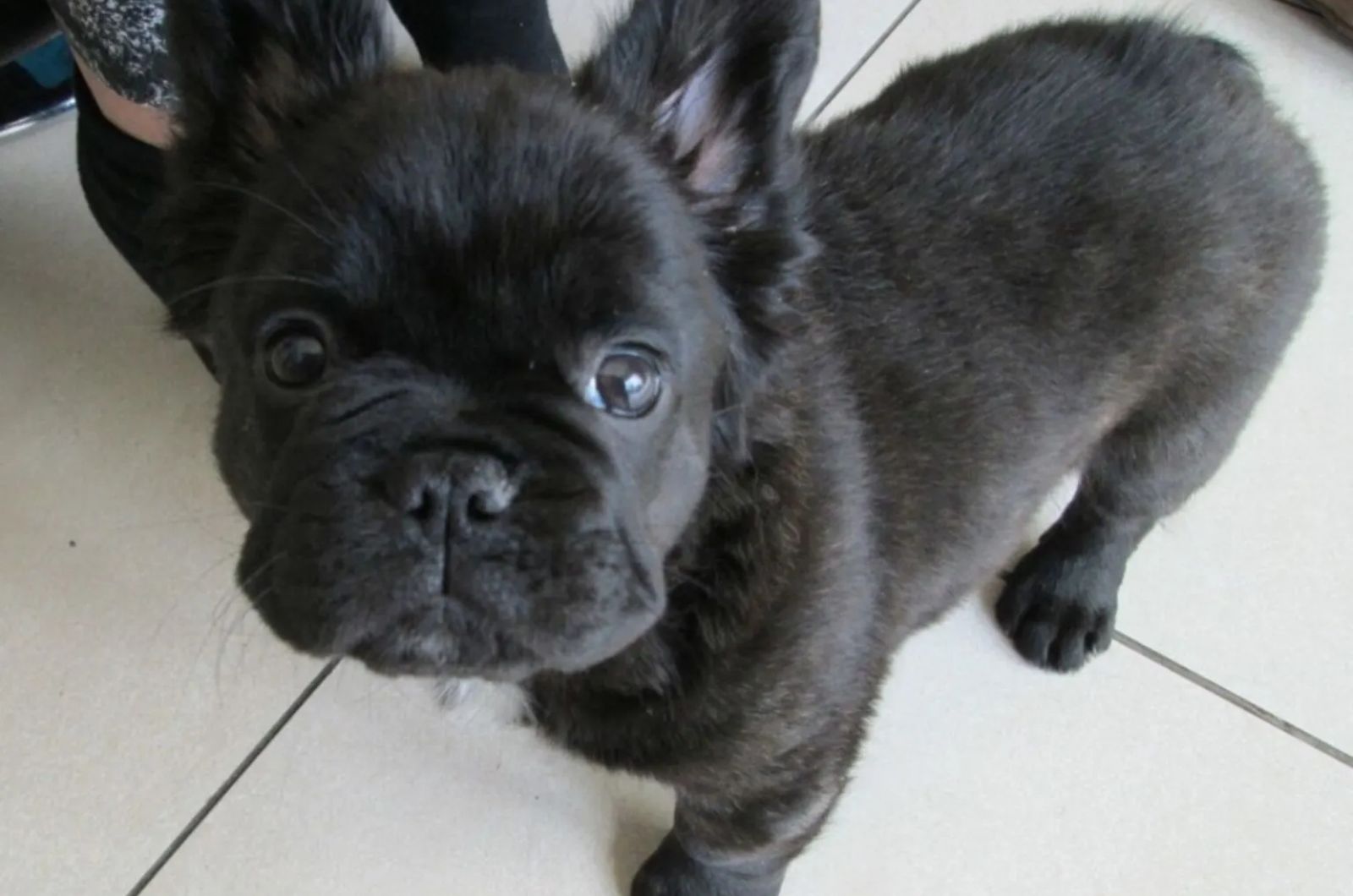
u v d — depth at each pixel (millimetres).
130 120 453
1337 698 512
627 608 313
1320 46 679
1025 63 438
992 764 498
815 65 330
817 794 411
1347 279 605
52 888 460
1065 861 483
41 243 573
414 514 298
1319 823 490
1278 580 534
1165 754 501
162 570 509
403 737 489
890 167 415
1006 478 424
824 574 371
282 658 497
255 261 323
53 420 533
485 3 445
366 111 323
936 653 518
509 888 474
